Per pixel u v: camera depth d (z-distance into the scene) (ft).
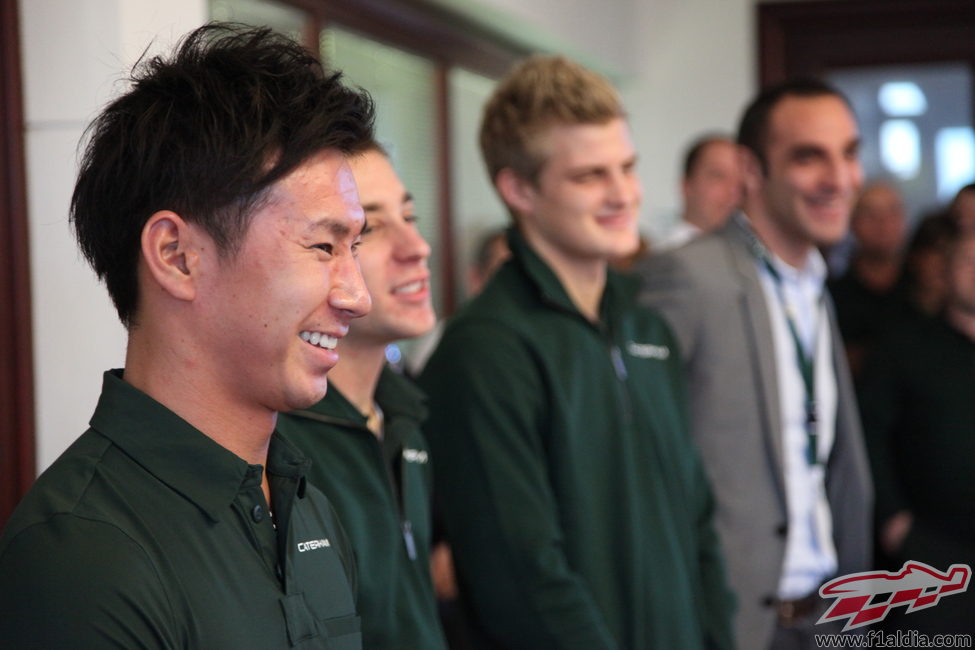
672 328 8.24
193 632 3.11
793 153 8.38
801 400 8.43
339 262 3.40
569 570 6.41
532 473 6.45
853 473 8.62
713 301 8.24
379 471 5.37
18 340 6.59
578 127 6.95
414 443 5.79
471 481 6.48
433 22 13.42
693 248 8.61
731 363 8.17
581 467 6.64
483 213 15.80
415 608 5.43
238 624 3.22
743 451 8.09
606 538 6.70
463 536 6.50
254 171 3.22
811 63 19.92
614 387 6.93
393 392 5.80
